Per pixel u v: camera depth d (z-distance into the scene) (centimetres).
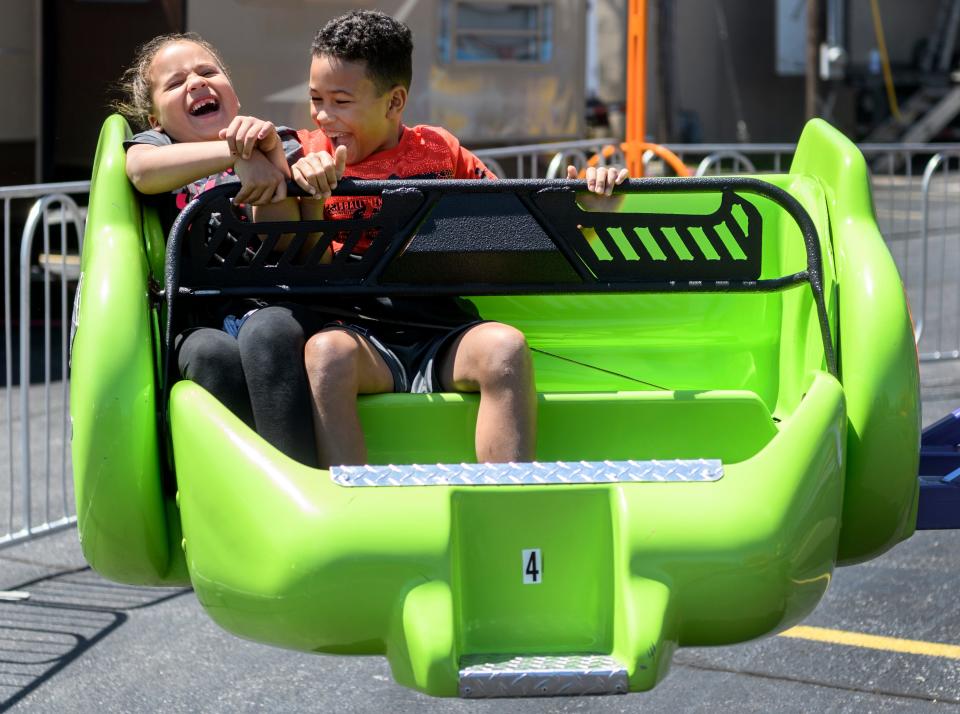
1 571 526
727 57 2628
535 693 235
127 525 269
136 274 280
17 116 969
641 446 288
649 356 354
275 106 995
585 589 251
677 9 2575
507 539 249
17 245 997
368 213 332
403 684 245
